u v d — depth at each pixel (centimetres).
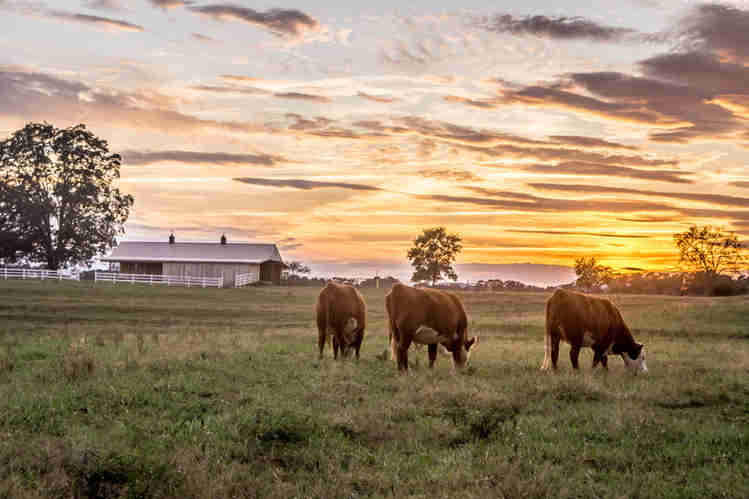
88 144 8331
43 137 8212
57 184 8125
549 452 811
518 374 1433
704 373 1519
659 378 1441
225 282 7462
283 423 843
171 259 8812
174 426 884
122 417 934
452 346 1551
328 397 1091
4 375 1268
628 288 8212
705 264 7806
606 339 1530
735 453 820
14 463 707
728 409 1088
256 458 773
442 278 11569
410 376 1357
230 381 1238
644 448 845
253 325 3456
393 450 813
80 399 1032
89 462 677
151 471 660
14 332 2664
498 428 906
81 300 4519
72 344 1773
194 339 2158
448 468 735
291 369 1396
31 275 6731
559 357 1870
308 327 3362
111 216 8344
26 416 911
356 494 662
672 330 3034
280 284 8594
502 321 3472
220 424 873
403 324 1467
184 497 637
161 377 1228
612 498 664
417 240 11531
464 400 1048
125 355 1552
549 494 665
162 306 4378
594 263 9256
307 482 696
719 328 3061
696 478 729
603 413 1012
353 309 1678
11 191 8000
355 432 873
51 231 8188
